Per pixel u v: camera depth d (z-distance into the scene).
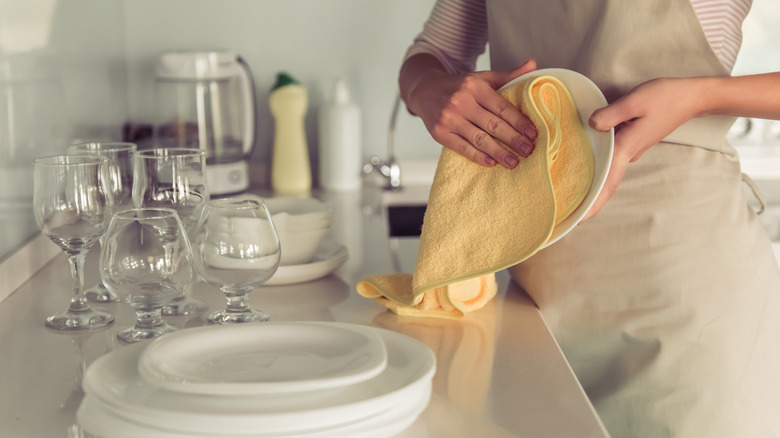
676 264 1.00
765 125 2.18
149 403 0.64
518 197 0.86
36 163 0.96
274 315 0.98
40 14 1.33
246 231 0.91
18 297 1.08
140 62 2.12
